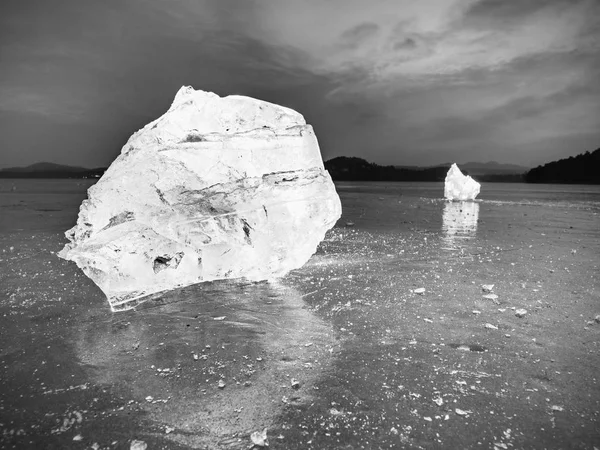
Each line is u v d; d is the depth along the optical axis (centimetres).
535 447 274
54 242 1080
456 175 3241
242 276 655
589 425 297
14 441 283
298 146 655
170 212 598
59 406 324
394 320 504
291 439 284
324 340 445
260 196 634
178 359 402
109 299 545
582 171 11281
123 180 605
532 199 3341
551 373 371
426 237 1205
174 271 596
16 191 4175
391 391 342
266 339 448
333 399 330
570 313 527
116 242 554
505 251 970
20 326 488
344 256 902
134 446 275
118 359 403
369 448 274
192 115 636
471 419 304
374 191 5159
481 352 414
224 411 316
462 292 621
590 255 919
